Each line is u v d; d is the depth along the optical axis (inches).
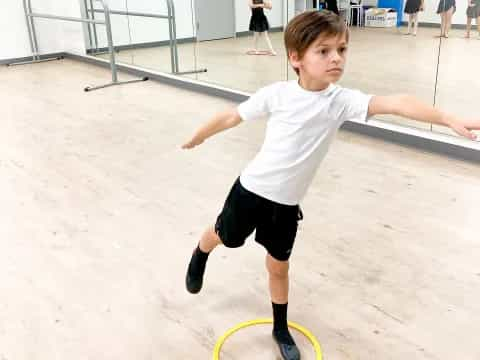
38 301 86.0
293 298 85.6
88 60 298.4
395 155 147.6
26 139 167.0
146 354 73.9
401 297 85.2
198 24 228.4
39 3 302.7
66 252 100.7
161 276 92.4
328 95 59.0
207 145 158.4
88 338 77.3
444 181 129.0
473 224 107.6
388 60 168.9
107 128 177.3
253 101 62.4
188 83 232.5
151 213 115.9
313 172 63.5
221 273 93.0
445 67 154.9
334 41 54.3
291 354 71.1
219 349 74.0
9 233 108.1
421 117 51.8
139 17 255.6
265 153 63.2
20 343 76.5
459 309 81.9
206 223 111.0
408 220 110.1
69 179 135.1
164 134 170.1
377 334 76.9
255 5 202.1
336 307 83.1
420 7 156.3
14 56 301.7
